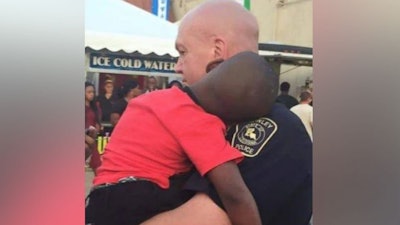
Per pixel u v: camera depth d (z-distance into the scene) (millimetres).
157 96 1038
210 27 1097
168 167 1009
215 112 1032
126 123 1037
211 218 968
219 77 1030
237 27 1104
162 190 994
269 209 1023
